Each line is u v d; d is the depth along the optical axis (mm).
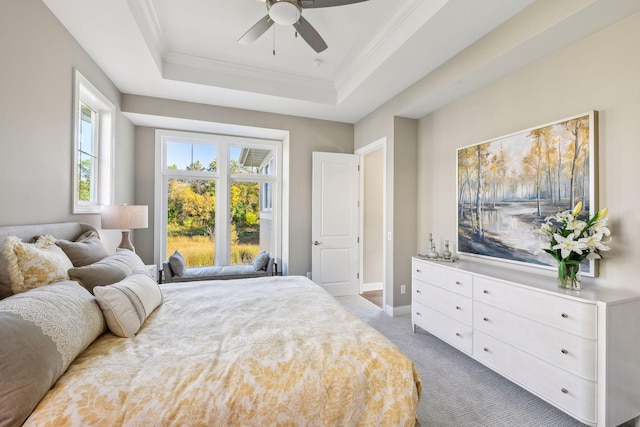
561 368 1717
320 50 2355
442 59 2736
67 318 1152
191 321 1618
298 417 1082
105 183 3125
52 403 934
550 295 1783
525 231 2381
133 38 2393
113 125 3197
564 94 2121
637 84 1746
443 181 3336
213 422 995
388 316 3672
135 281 1697
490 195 2705
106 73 3000
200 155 4457
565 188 2090
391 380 1249
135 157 4020
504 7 2023
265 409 1056
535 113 2322
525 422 1780
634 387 1645
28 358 910
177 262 3686
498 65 2383
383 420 1188
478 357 2291
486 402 1965
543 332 1821
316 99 3832
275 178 4816
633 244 1762
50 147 2037
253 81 3521
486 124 2766
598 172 1917
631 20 1771
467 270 2439
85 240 2014
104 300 1396
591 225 1771
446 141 3287
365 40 2844
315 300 1997
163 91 3461
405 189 3729
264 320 1638
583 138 1976
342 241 4586
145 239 4059
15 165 1695
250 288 2293
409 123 3736
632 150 1768
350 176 4621
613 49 1853
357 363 1258
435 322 2779
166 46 2971
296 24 2117
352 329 1536
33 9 1846
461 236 3051
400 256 3707
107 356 1209
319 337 1428
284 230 4633
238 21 2578
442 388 2123
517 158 2447
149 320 1622
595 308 1579
